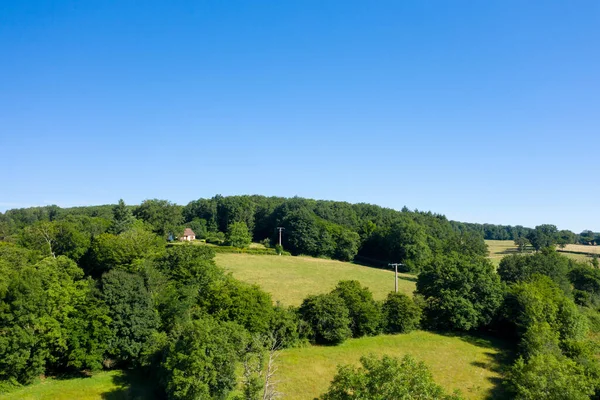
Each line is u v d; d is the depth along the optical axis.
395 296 49.31
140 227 81.00
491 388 35.59
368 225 120.00
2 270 41.59
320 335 43.22
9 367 30.83
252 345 30.91
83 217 84.50
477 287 51.69
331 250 111.44
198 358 27.50
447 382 36.50
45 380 33.28
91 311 34.12
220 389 28.05
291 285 69.88
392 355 41.50
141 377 34.31
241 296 39.62
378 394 22.41
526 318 46.59
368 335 46.69
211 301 39.91
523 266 69.25
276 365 36.03
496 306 50.50
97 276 56.94
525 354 42.16
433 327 51.09
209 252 53.75
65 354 34.03
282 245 118.00
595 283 68.19
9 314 31.36
